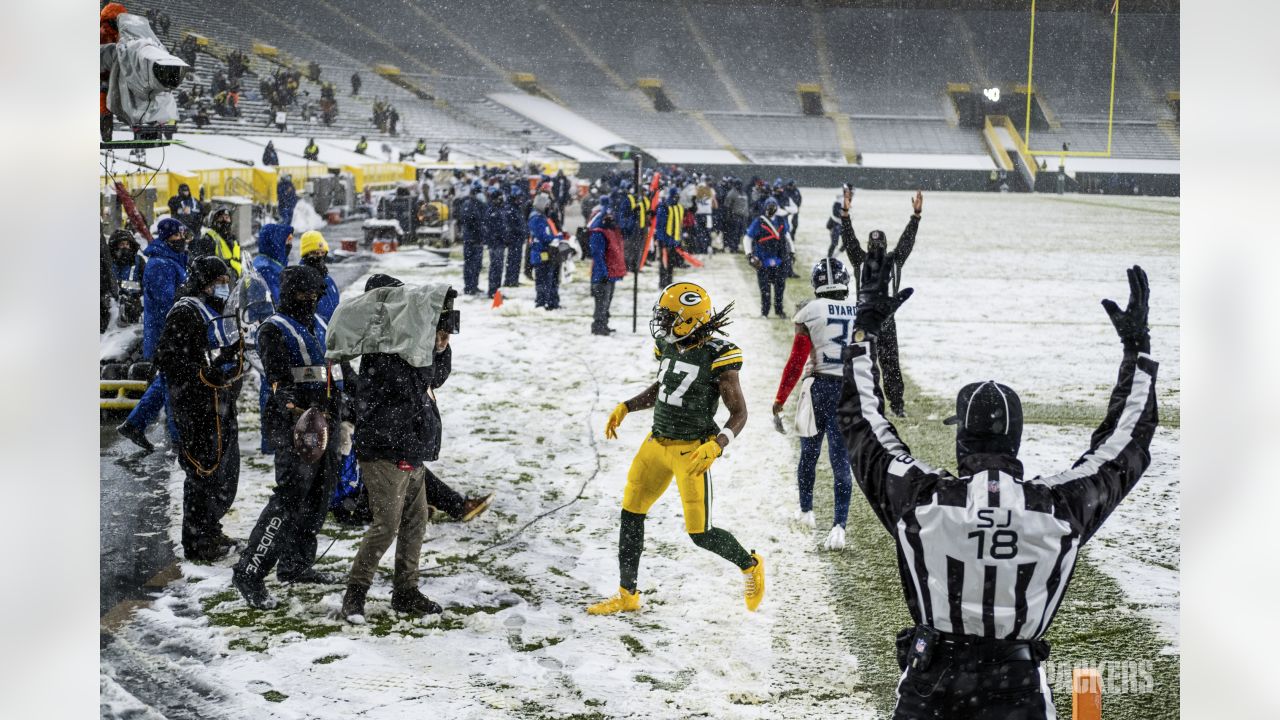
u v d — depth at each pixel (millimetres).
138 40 8281
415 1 66250
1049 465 7395
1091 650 4688
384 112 49031
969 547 2701
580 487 6898
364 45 65062
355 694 4191
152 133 8477
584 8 68312
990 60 65938
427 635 4754
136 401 8125
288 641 4668
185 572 5406
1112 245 24062
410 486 4922
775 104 66312
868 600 5156
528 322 12945
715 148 60594
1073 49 65000
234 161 25609
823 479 7004
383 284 4945
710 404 4832
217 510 5559
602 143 58281
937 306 14797
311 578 5301
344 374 5191
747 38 68500
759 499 6605
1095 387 9984
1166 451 7828
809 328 5836
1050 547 2688
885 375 8578
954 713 2727
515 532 6082
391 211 20109
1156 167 55625
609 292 12125
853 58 67562
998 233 26875
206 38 53062
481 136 55281
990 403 2855
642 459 4914
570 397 9305
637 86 67000
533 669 4430
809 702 4188
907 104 65688
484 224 14516
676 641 4723
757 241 13273
